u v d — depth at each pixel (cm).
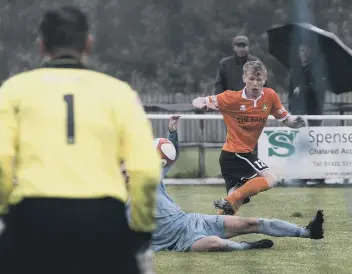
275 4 7044
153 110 3228
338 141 2803
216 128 3869
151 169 738
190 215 1571
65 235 724
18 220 730
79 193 732
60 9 784
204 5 7212
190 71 7088
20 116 754
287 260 1483
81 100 754
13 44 6775
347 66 3031
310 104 2916
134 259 755
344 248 1617
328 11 6419
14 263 732
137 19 7081
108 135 749
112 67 7012
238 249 1568
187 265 1423
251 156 1855
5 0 6806
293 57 2992
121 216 741
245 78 1858
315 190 2688
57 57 781
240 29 7100
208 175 3105
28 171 740
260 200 2450
